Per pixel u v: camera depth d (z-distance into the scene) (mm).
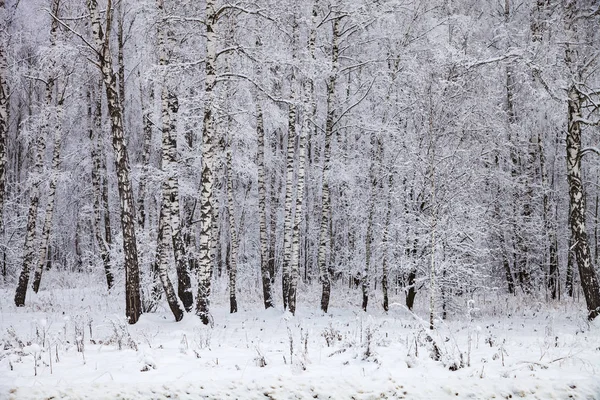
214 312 17281
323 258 17688
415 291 17688
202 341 9469
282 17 16219
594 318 13891
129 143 26516
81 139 25219
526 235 22016
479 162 17219
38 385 6133
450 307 16797
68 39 17844
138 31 17297
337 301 21391
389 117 18562
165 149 15008
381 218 19641
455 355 7543
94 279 24156
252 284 25688
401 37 18125
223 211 29375
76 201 28016
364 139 21844
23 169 29750
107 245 18344
